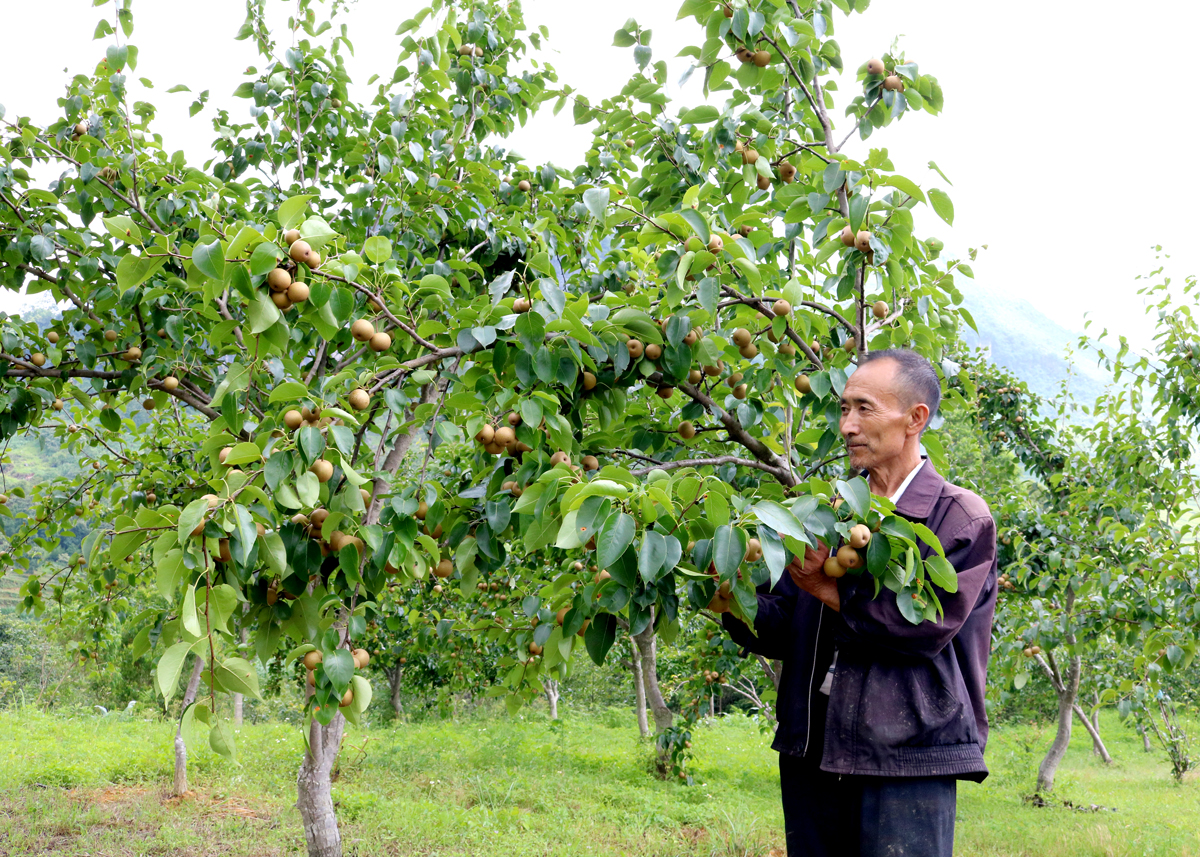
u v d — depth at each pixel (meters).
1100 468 8.27
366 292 1.95
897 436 1.93
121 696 19.72
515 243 4.37
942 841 1.73
